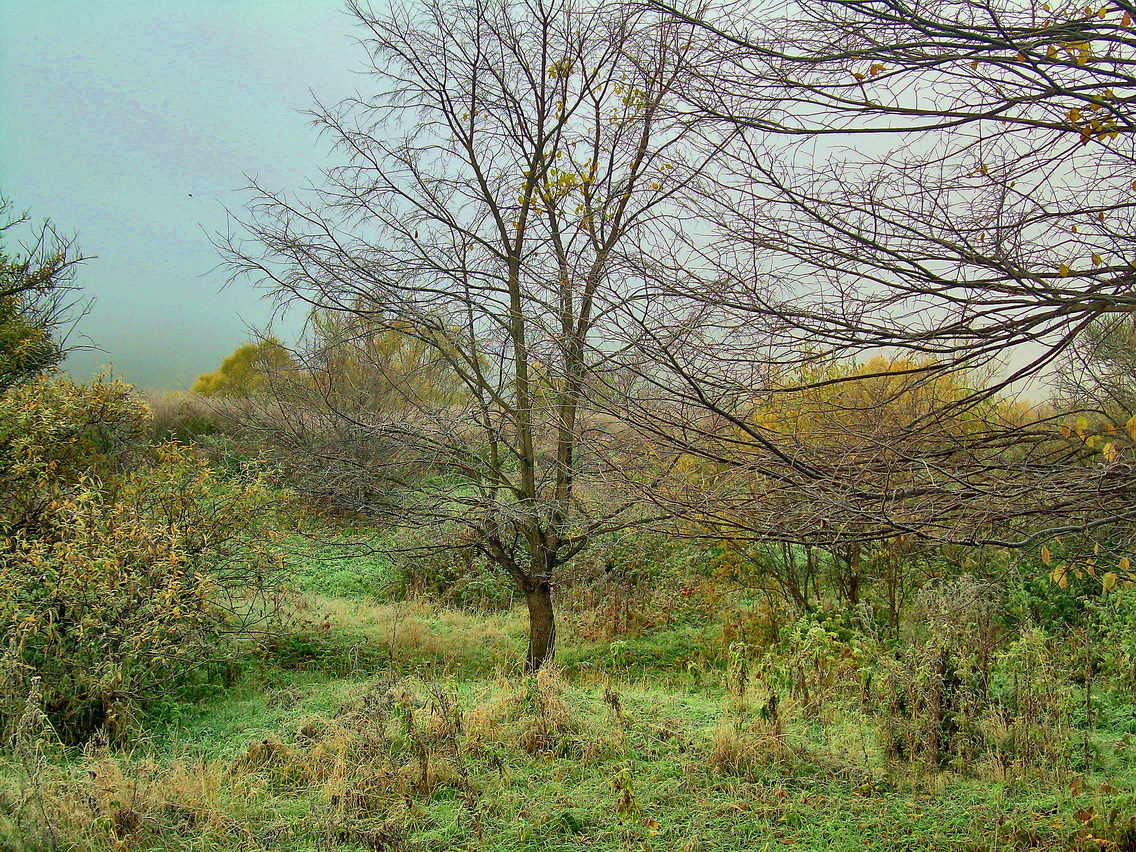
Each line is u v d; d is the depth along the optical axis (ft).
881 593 31.76
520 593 44.65
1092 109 10.05
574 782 18.07
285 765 18.38
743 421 12.02
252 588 30.50
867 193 11.16
